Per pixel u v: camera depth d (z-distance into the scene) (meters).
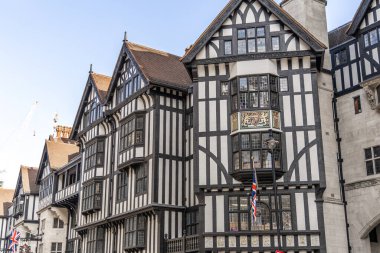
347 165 20.17
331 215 19.05
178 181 22.05
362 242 19.05
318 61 19.97
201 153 19.31
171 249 20.22
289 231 17.86
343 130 20.67
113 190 25.12
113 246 24.28
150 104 22.91
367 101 19.91
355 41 20.95
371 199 18.94
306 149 18.66
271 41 20.02
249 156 18.55
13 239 36.44
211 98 19.91
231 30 20.47
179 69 25.31
